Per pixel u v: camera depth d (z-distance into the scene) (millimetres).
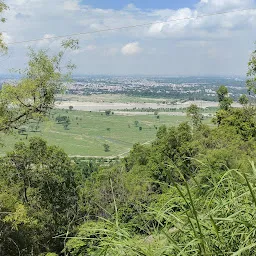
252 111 33812
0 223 12625
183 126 29625
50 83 12867
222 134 28031
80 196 15977
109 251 1577
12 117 12773
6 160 16141
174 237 1589
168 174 1529
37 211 17359
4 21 13250
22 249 13414
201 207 1747
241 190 1691
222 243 1419
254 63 21188
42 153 18188
